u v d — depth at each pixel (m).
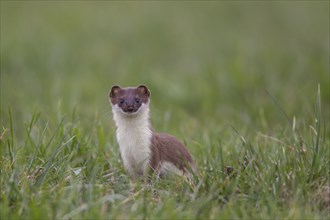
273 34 41.12
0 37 40.03
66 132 18.09
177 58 37.28
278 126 21.08
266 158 16.38
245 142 17.05
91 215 13.20
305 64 30.12
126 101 17.22
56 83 29.27
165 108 26.64
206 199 14.18
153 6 52.16
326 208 14.38
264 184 14.71
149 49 39.12
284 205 14.34
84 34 42.25
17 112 24.89
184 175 16.41
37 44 38.03
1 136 16.56
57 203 13.58
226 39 40.12
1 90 29.44
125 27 44.38
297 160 15.82
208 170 15.98
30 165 15.73
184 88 29.20
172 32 43.41
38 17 46.84
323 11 47.38
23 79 31.59
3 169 15.53
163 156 17.61
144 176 16.72
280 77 29.61
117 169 17.20
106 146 19.02
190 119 24.80
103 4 52.66
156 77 30.11
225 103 27.19
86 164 16.98
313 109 23.70
